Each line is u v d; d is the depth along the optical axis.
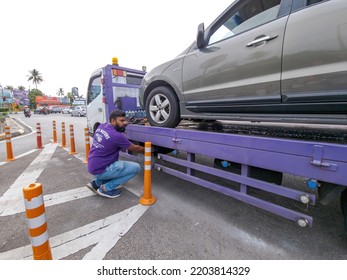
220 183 3.02
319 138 1.97
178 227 2.07
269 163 1.68
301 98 1.71
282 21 1.78
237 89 2.12
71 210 2.42
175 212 2.35
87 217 2.27
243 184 1.99
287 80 1.75
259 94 1.96
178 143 2.48
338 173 1.33
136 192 2.91
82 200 2.68
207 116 2.53
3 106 32.75
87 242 1.86
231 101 2.20
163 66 2.96
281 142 1.59
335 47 1.48
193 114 2.66
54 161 4.61
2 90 33.78
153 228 2.05
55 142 7.14
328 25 1.51
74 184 3.23
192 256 1.69
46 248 1.41
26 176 3.61
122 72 4.46
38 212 1.35
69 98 54.47
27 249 1.79
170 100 2.88
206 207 2.46
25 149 6.00
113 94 4.45
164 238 1.90
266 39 1.85
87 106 5.26
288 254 1.70
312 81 1.62
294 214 1.67
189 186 3.07
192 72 2.54
